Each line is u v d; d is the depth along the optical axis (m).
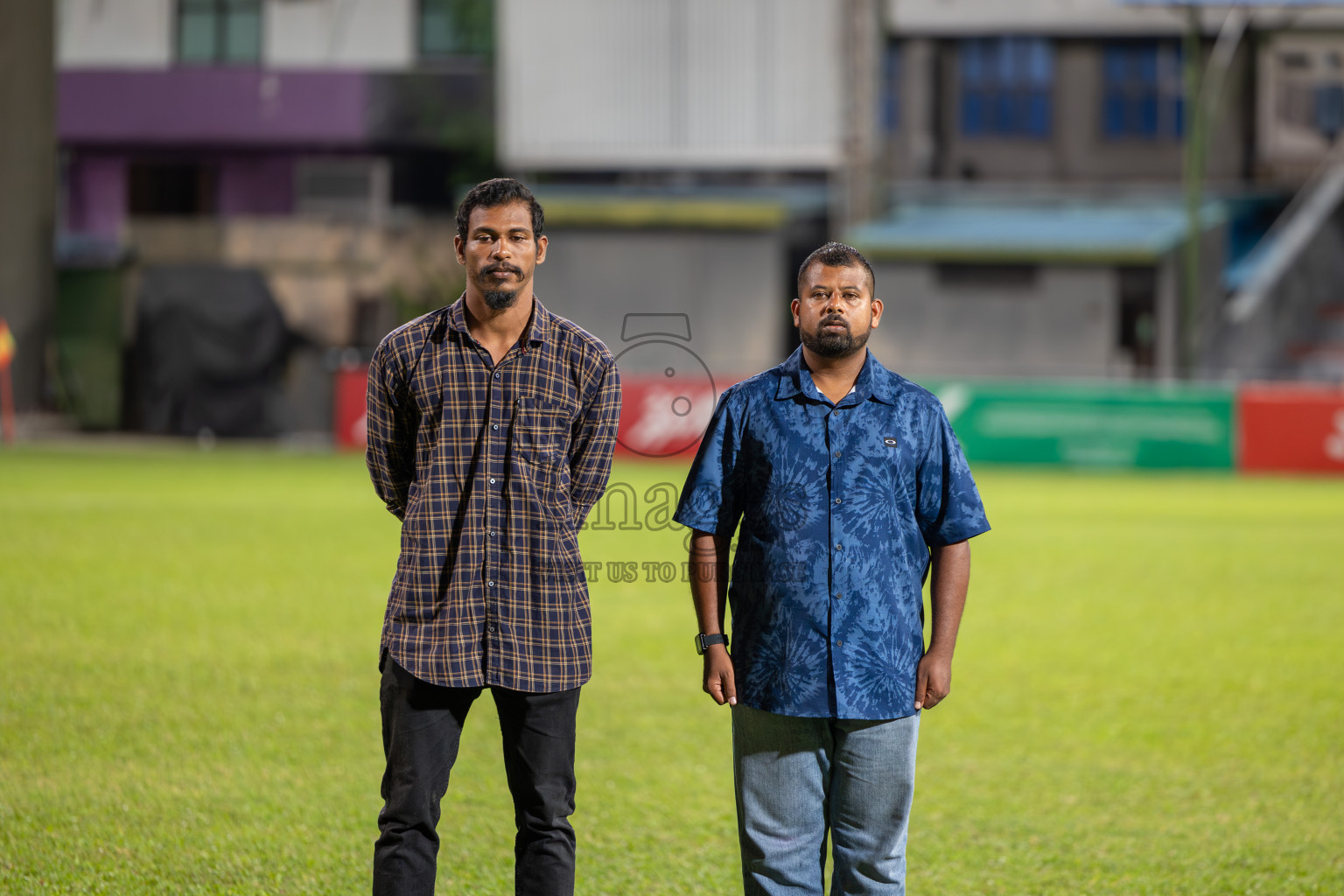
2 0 51.59
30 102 52.53
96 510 29.70
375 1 61.53
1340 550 26.52
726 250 61.12
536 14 61.75
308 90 61.47
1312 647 17.55
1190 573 23.64
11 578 20.89
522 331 6.82
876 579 6.70
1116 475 42.81
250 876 8.95
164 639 16.78
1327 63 64.69
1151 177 66.00
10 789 10.76
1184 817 10.62
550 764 6.89
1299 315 61.91
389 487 7.07
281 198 62.38
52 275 53.62
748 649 6.80
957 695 14.87
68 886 8.64
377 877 6.73
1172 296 58.38
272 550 24.30
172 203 62.59
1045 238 58.28
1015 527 29.70
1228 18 63.41
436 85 61.62
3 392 51.88
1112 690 15.09
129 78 61.28
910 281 59.22
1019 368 58.75
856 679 6.65
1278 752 12.60
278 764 11.66
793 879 6.80
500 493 6.73
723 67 61.50
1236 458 43.09
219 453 48.94
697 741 12.77
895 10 66.00
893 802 6.80
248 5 61.56
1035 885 9.09
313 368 59.97
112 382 59.09
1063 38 65.81
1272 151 65.56
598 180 62.84
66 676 14.76
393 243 60.16
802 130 61.34
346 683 14.68
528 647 6.73
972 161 66.75
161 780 11.10
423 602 6.70
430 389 6.74
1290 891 8.98
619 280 61.75
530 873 6.93
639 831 10.16
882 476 6.74
